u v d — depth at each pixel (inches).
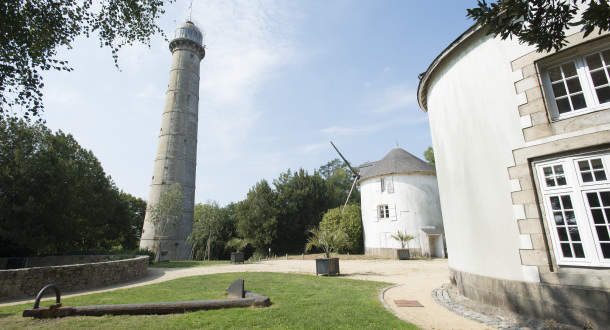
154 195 1288.1
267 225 1200.8
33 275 402.9
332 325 212.8
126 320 231.5
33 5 342.6
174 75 1465.3
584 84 233.6
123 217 1214.9
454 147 325.4
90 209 934.4
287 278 471.5
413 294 338.6
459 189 315.0
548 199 235.0
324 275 525.7
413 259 871.1
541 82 247.9
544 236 231.9
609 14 143.9
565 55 241.0
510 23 171.8
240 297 306.3
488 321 237.3
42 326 218.7
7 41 319.3
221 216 1428.4
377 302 292.2
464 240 305.3
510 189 255.1
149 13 435.2
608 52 229.9
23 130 804.6
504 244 256.2
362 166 1416.1
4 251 751.1
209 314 245.9
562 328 211.0
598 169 216.2
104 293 363.6
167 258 1170.6
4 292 374.9
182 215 1293.1
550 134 235.3
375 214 1054.4
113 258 751.7
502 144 265.6
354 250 1099.9
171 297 329.4
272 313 244.2
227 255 1478.8
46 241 751.1
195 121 1469.0
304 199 1354.6
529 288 233.8
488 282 267.7
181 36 1521.9
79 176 884.0
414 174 1019.3
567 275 216.7
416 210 985.5
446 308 276.5
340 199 1651.1
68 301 319.6
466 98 308.3
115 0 403.2
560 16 158.9
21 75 339.6
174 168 1323.8
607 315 196.4
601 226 210.1
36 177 768.9
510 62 266.8
